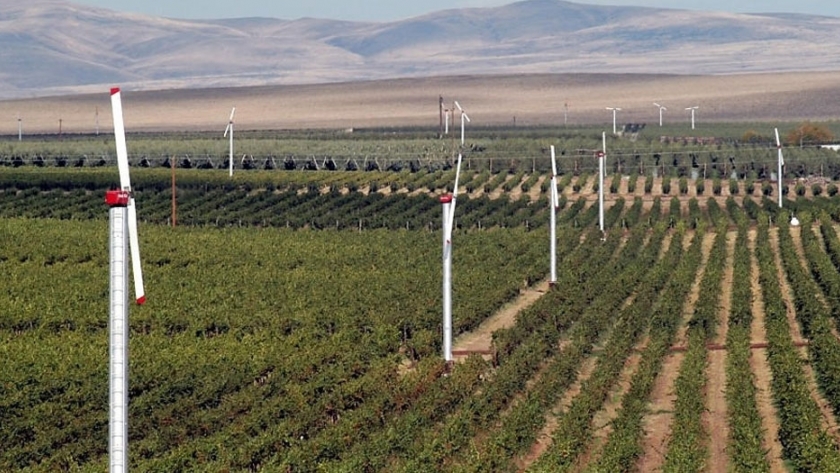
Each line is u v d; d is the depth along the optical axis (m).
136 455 99.38
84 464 98.12
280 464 94.56
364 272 196.25
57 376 122.06
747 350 133.50
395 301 170.75
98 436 106.69
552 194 182.00
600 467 93.25
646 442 109.31
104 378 122.00
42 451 103.69
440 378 125.31
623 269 199.25
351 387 117.56
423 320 157.12
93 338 146.00
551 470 92.00
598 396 117.19
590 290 177.12
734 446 99.38
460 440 101.50
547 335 143.75
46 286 180.75
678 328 158.50
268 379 124.88
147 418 110.62
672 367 138.12
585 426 106.12
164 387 118.19
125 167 71.00
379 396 114.94
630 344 143.00
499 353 142.00
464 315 158.75
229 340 145.75
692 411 108.81
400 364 142.75
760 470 92.81
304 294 176.25
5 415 111.31
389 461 99.75
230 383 122.38
